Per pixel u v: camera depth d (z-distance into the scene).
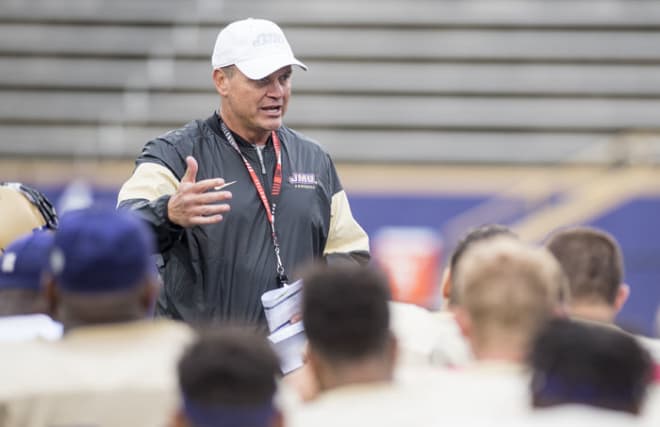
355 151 41.59
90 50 42.88
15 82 42.47
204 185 15.60
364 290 9.88
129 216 10.60
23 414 10.25
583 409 8.92
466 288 10.36
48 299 10.83
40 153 41.31
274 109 17.16
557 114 42.59
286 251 17.11
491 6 43.81
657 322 37.31
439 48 43.22
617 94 42.94
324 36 43.19
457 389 9.95
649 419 9.51
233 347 8.84
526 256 10.36
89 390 10.27
